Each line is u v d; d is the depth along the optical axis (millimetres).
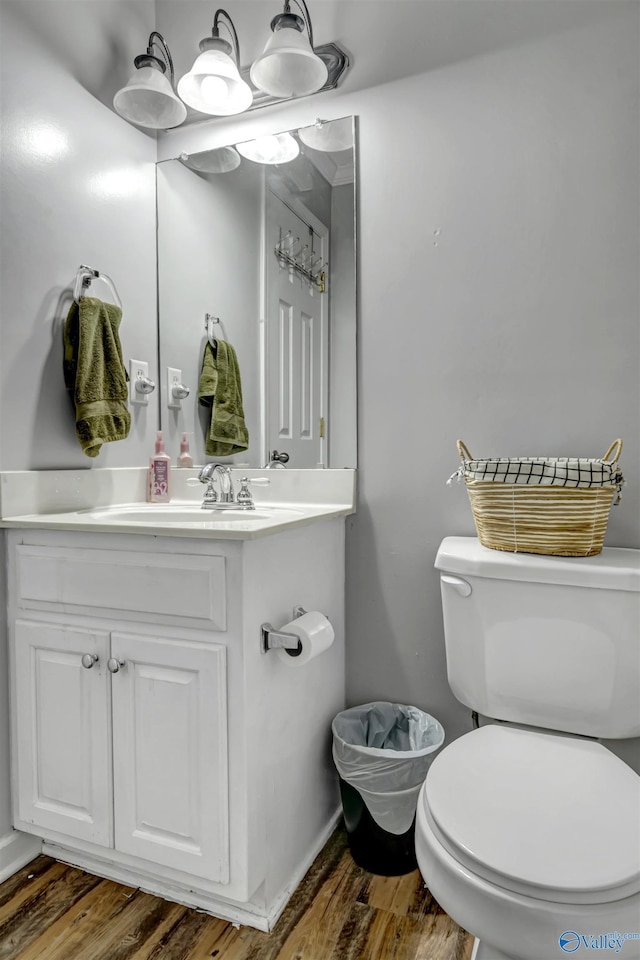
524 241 1408
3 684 1352
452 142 1475
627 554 1230
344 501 1583
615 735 1120
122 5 1692
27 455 1406
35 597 1297
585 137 1354
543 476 1194
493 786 932
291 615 1274
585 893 727
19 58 1375
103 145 1637
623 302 1325
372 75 1557
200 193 1790
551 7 1378
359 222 1574
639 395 1316
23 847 1373
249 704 1103
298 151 1650
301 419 1645
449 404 1485
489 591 1193
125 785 1198
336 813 1538
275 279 1681
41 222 1436
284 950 1129
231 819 1105
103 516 1444
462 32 1461
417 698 1535
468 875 779
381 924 1191
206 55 1491
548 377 1393
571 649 1131
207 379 1780
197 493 1787
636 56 1307
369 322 1564
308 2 1614
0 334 1331
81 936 1161
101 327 1513
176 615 1137
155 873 1220
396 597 1550
